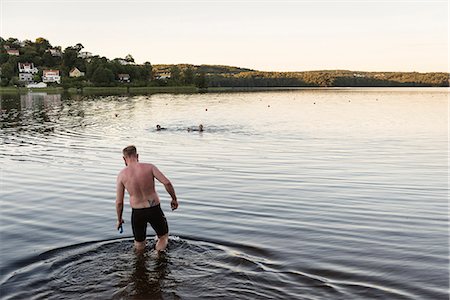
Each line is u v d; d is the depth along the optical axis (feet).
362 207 35.27
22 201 37.50
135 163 25.55
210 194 39.65
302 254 24.91
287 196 38.91
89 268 22.76
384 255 24.86
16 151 67.05
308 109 182.50
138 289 20.40
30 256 24.72
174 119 131.44
